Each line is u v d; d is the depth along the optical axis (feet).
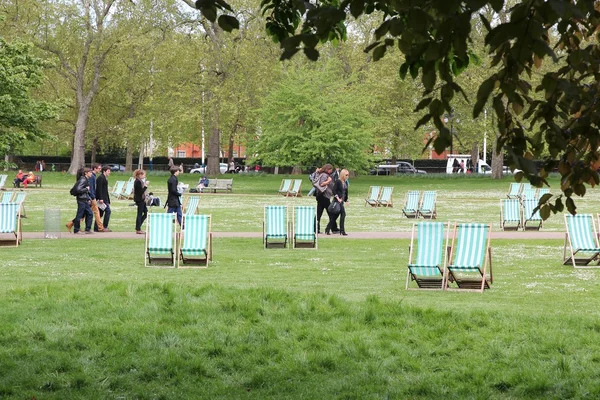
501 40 13.48
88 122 273.54
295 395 27.73
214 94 221.87
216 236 91.20
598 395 27.50
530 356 32.30
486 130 224.53
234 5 220.02
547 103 16.99
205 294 43.27
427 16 13.44
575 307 44.55
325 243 83.87
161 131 230.07
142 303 41.11
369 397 27.25
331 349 33.32
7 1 229.86
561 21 15.79
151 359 31.60
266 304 40.88
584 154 20.48
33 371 30.17
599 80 18.13
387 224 111.55
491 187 217.36
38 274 57.52
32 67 136.98
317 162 194.08
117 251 74.13
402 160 346.74
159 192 189.26
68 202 153.07
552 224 114.21
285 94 191.72
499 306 44.60
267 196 185.06
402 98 240.12
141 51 228.84
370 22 228.43
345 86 212.23
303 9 16.33
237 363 31.42
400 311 39.40
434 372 30.58
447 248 52.95
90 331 35.55
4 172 265.95
